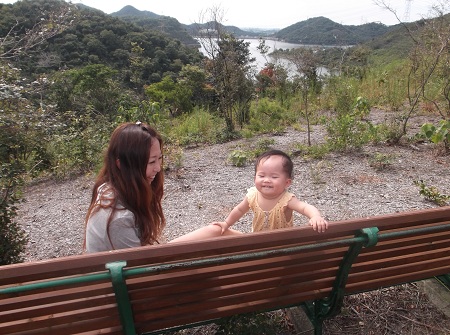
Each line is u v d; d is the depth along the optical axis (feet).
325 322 8.46
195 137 30.42
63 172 23.59
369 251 6.48
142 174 6.21
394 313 8.71
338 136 23.34
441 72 27.20
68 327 5.36
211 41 32.89
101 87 77.87
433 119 27.61
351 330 8.27
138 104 30.12
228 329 7.15
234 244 5.15
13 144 22.20
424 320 8.51
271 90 40.73
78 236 14.37
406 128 25.58
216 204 16.38
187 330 8.34
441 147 20.85
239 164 21.89
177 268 4.96
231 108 32.86
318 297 6.96
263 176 7.63
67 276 4.66
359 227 5.77
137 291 5.25
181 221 14.80
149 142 6.24
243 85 33.73
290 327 8.43
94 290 5.00
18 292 4.45
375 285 7.49
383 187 16.80
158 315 5.88
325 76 40.22
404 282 7.76
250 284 6.06
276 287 6.39
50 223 15.78
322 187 17.17
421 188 15.56
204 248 5.00
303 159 21.45
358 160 20.59
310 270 6.29
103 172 6.41
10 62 24.71
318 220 5.73
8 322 4.99
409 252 6.91
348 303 9.02
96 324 5.52
